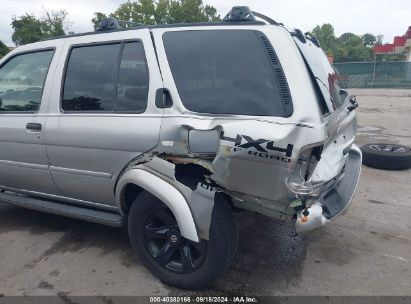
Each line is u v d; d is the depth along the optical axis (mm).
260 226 3756
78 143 3016
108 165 2916
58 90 3193
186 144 2496
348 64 28219
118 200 2932
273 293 2744
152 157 2666
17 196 3758
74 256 3258
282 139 2221
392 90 25234
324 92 2604
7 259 3225
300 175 2285
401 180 5242
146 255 2877
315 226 2361
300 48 2541
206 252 2566
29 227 3846
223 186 2428
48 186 3408
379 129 9398
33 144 3299
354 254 3279
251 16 2631
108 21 3154
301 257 3221
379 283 2867
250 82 2445
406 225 3838
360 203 4418
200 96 2562
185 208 2479
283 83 2352
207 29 2676
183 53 2688
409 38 38812
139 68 2822
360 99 18656
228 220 2541
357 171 3242
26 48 3500
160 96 2656
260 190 2352
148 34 2846
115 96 2914
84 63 3121
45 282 2891
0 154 3572
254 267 3068
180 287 2779
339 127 2703
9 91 3518
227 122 2398
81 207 3340
